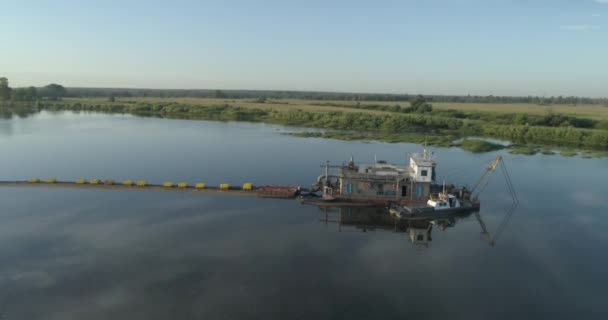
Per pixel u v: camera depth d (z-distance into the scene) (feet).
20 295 121.29
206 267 140.97
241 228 179.52
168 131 501.15
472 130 550.77
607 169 323.16
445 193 207.92
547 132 498.28
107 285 127.65
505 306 121.80
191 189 238.68
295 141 439.63
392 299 123.75
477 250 163.02
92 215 191.11
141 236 167.02
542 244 170.19
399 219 198.18
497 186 268.00
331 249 159.63
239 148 386.32
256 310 115.75
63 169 283.18
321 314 114.62
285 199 226.17
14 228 172.76
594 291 132.16
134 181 256.32
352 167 236.02
